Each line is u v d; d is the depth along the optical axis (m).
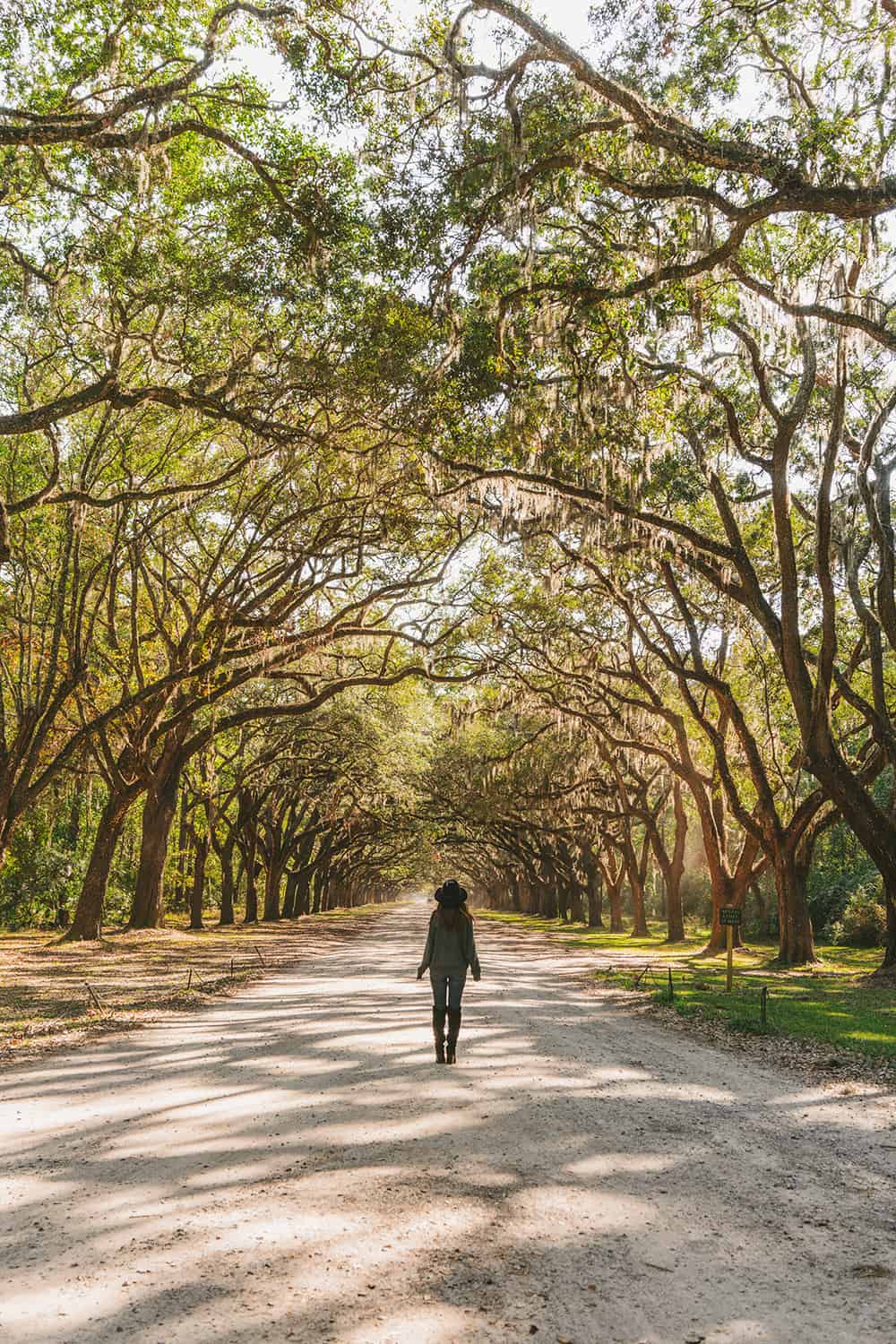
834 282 15.49
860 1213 5.59
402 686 44.59
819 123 11.76
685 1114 8.11
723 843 32.25
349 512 25.19
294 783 49.16
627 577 28.50
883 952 35.44
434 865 124.31
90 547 27.02
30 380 21.41
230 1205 5.59
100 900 30.16
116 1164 6.47
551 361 17.66
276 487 25.27
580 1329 4.05
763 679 28.27
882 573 19.78
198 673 26.84
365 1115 7.79
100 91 14.38
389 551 28.67
